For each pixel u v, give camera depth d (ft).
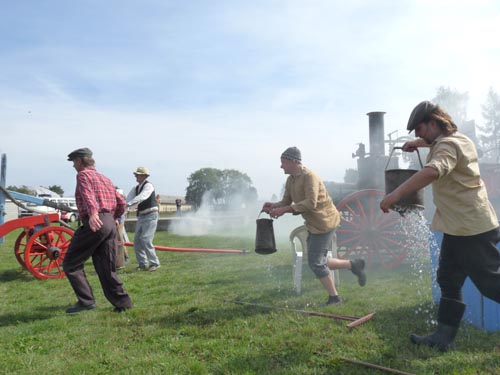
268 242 14.73
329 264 14.46
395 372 8.51
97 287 19.11
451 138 9.09
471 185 8.96
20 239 23.22
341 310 13.19
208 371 9.14
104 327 12.63
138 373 9.08
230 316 13.15
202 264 25.36
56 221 23.17
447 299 9.73
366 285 17.04
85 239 14.14
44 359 10.18
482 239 8.83
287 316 12.66
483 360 8.99
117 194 15.03
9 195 22.57
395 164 24.31
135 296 17.01
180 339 11.20
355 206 21.66
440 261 9.86
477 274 8.91
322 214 14.03
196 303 15.05
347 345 10.18
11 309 15.52
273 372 8.86
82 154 14.55
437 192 9.39
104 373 9.20
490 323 10.98
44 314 14.61
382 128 24.48
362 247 21.04
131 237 51.80
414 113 9.69
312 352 9.80
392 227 21.25
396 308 13.23
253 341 10.72
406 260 22.04
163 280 20.34
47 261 28.50
